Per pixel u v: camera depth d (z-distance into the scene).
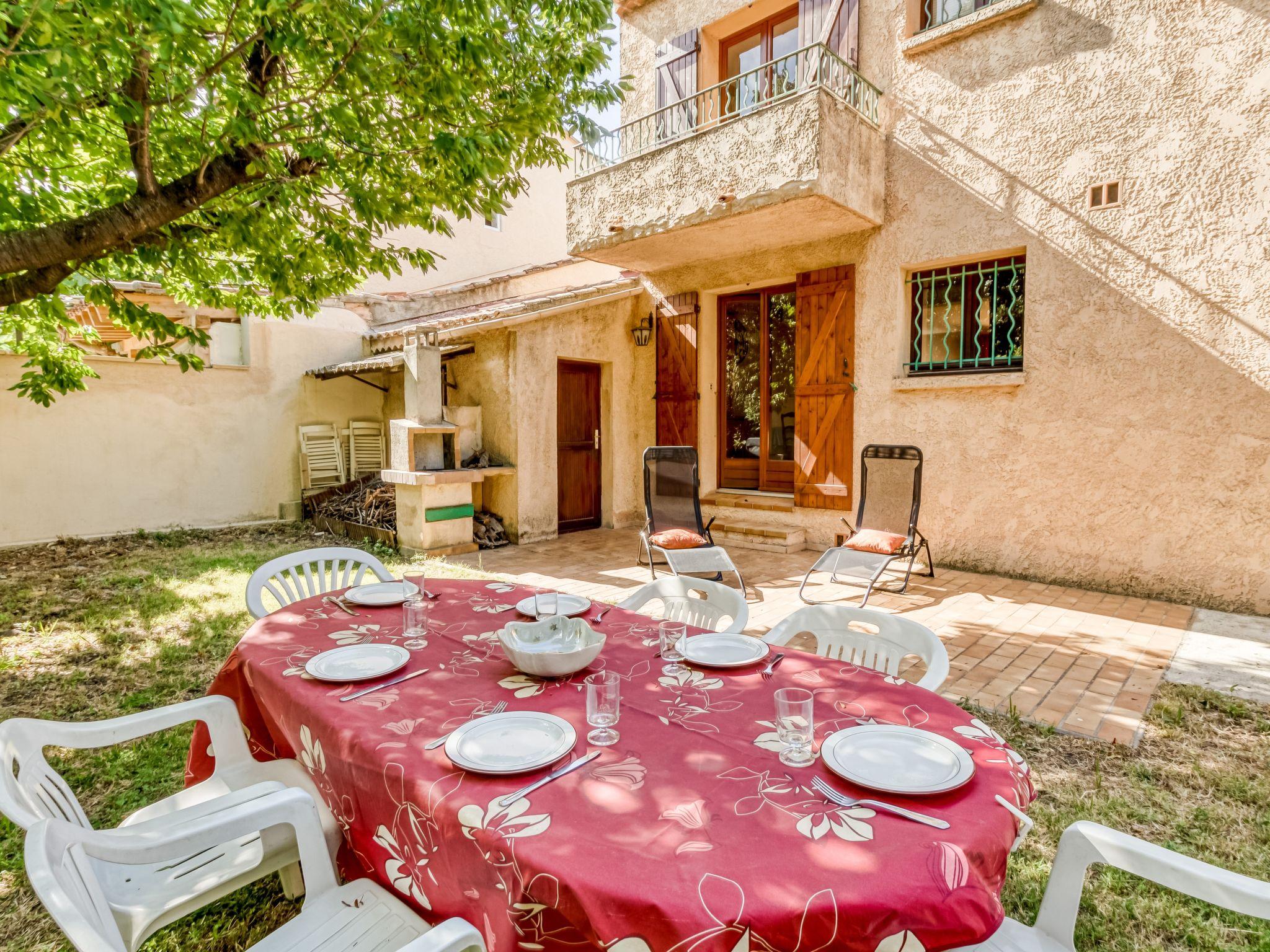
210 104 3.37
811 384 7.71
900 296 7.00
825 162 5.98
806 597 5.82
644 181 7.20
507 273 12.09
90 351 8.30
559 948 1.13
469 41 3.65
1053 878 1.44
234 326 9.86
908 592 5.97
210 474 9.44
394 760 1.52
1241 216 5.20
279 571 3.28
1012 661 4.29
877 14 7.00
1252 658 4.33
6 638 4.81
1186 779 2.90
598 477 9.66
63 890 1.11
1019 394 6.30
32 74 2.28
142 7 2.29
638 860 1.14
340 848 1.89
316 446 10.28
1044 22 6.00
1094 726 3.38
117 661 4.39
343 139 3.77
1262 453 5.19
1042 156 6.07
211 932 2.12
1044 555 6.24
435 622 2.62
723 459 9.28
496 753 1.52
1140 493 5.73
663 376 9.26
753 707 1.80
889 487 6.56
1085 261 5.89
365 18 3.30
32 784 1.60
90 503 8.48
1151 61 5.51
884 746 1.52
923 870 1.11
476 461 8.48
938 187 6.67
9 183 3.64
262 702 2.14
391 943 1.48
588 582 6.36
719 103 8.27
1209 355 5.37
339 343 10.69
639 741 1.59
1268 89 5.05
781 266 7.89
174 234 3.95
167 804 2.05
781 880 1.08
